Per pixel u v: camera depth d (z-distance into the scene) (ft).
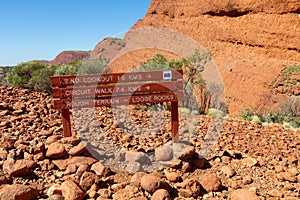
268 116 40.22
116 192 10.30
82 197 9.59
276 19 106.83
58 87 14.03
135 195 9.96
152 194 10.06
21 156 12.13
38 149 12.45
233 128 22.39
